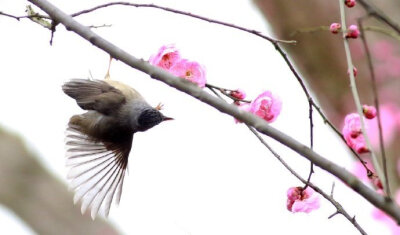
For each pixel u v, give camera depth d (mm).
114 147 9773
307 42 15734
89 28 9180
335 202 9031
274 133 8367
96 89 10023
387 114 14312
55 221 19578
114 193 9633
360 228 8930
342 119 15633
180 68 9602
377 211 11969
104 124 9758
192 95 8641
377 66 15070
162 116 10070
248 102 9578
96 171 9617
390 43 15023
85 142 9695
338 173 8148
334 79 15633
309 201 9648
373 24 15062
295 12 15852
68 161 9586
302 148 8242
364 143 9320
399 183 14055
